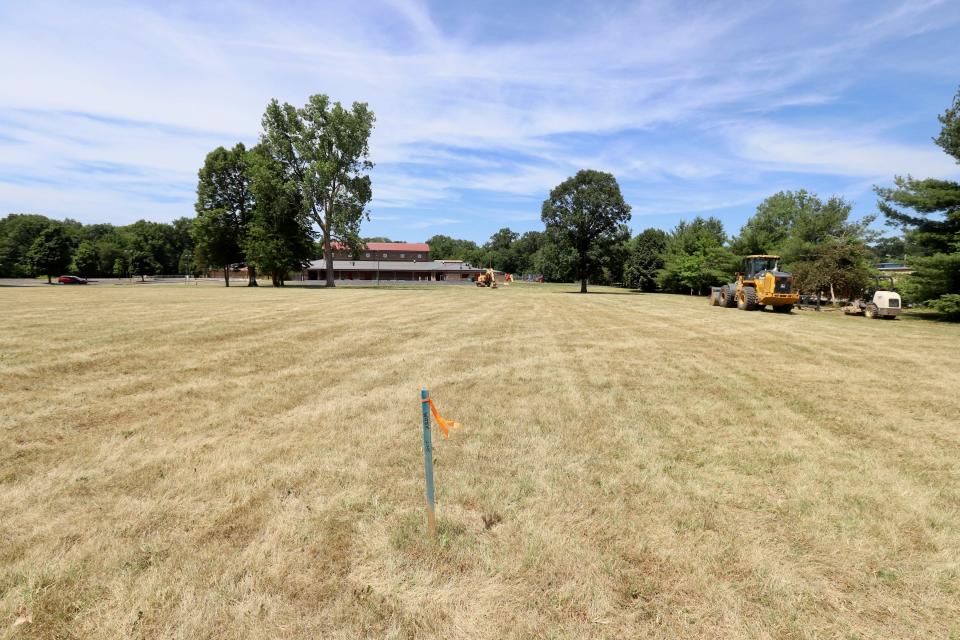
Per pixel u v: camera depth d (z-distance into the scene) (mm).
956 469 4426
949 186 19219
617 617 2473
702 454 4695
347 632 2336
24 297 25344
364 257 100062
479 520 3406
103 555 2902
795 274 26625
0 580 2650
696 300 32906
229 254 52969
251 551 2971
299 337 11742
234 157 50875
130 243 92688
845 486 4023
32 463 4238
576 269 50000
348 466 4305
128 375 7512
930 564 2973
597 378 7918
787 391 7211
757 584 2746
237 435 5062
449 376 7895
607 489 3904
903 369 8898
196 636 2297
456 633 2352
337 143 46719
